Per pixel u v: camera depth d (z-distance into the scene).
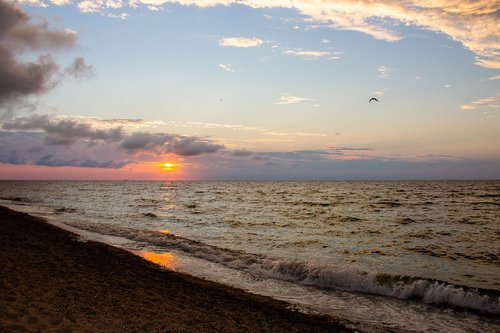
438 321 9.69
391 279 12.68
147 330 7.50
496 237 24.62
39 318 7.27
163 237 20.84
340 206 51.41
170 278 12.67
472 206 50.56
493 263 17.00
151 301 9.77
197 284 12.20
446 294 11.23
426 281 12.12
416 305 10.92
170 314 8.80
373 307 10.70
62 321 7.23
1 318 7.00
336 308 10.55
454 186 142.50
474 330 9.12
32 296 8.82
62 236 19.44
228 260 15.98
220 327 8.34
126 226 27.56
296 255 18.23
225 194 89.56
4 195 70.81
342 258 17.78
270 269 14.55
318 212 42.38
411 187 134.62
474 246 21.30
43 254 14.44
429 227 29.70
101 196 73.31
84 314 7.98
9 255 13.60
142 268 13.69
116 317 8.07
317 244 21.52
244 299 10.91
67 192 89.75
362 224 31.50
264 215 38.66
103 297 9.53
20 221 23.83
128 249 17.84
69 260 13.80
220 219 34.09
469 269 15.88
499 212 42.09
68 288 9.97
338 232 26.70
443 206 50.75
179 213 39.53
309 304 10.82
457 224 31.66
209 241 22.00
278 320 9.31
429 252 19.42
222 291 11.60
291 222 32.50
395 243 22.14
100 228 24.00
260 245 20.91
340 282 12.80
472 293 11.27
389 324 9.42
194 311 9.30
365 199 67.44
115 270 12.95
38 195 73.00
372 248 20.44
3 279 10.15
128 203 53.97
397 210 45.03
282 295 11.64
